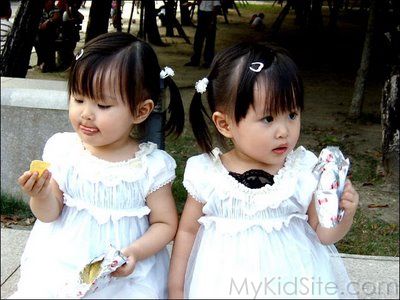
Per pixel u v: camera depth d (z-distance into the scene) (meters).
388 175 4.52
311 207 2.06
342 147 5.42
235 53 1.96
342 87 8.15
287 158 2.06
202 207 2.05
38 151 3.61
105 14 7.40
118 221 2.03
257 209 1.96
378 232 3.80
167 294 2.07
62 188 2.05
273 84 1.87
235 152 2.11
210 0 8.65
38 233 2.12
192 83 7.69
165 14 12.05
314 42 11.89
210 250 1.98
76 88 1.95
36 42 7.89
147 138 2.24
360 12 15.59
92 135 1.98
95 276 1.88
